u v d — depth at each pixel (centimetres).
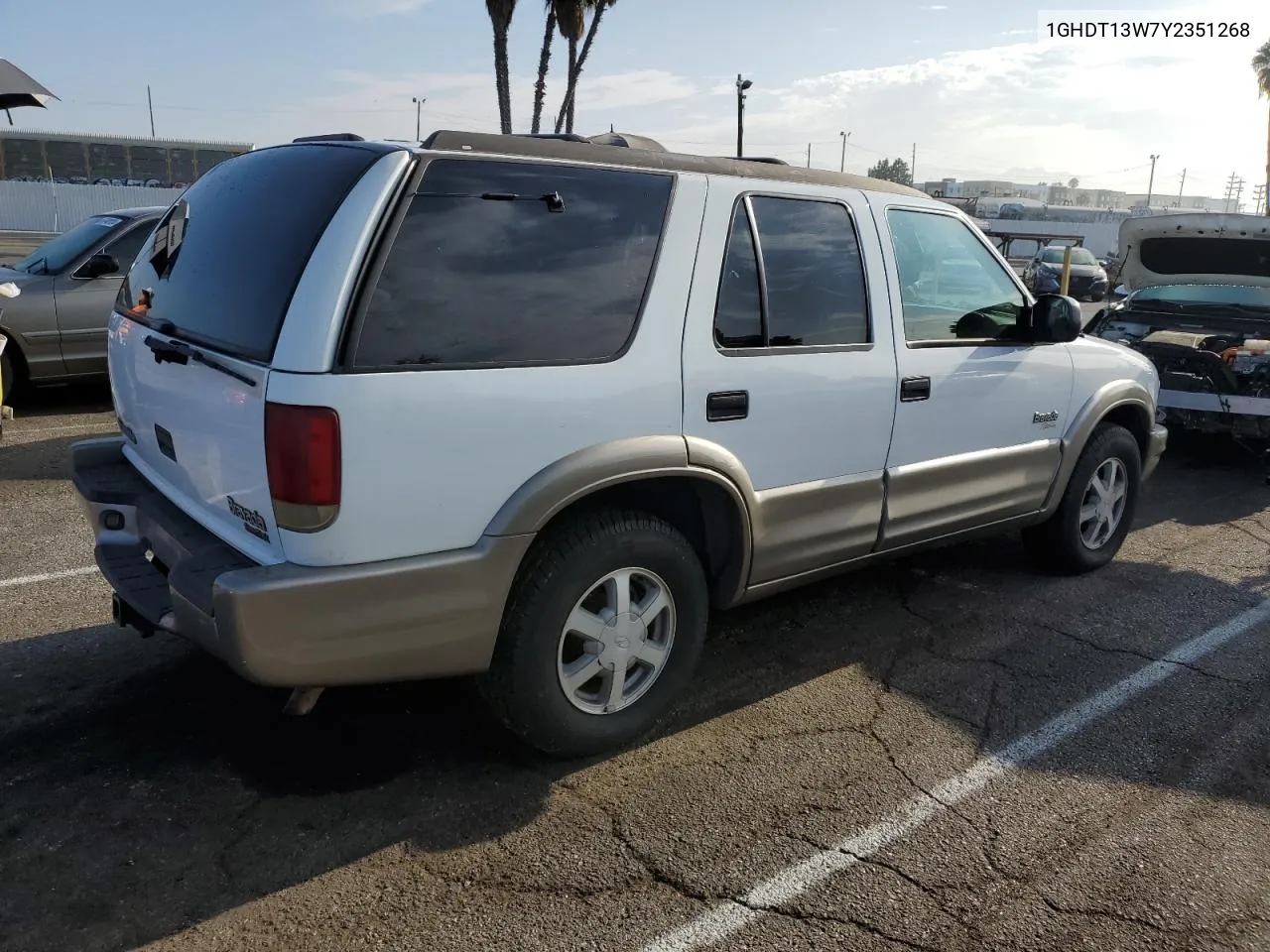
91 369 882
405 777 323
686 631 347
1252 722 381
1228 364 759
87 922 255
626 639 330
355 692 377
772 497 359
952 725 372
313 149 317
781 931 261
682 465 325
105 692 371
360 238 268
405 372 269
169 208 398
